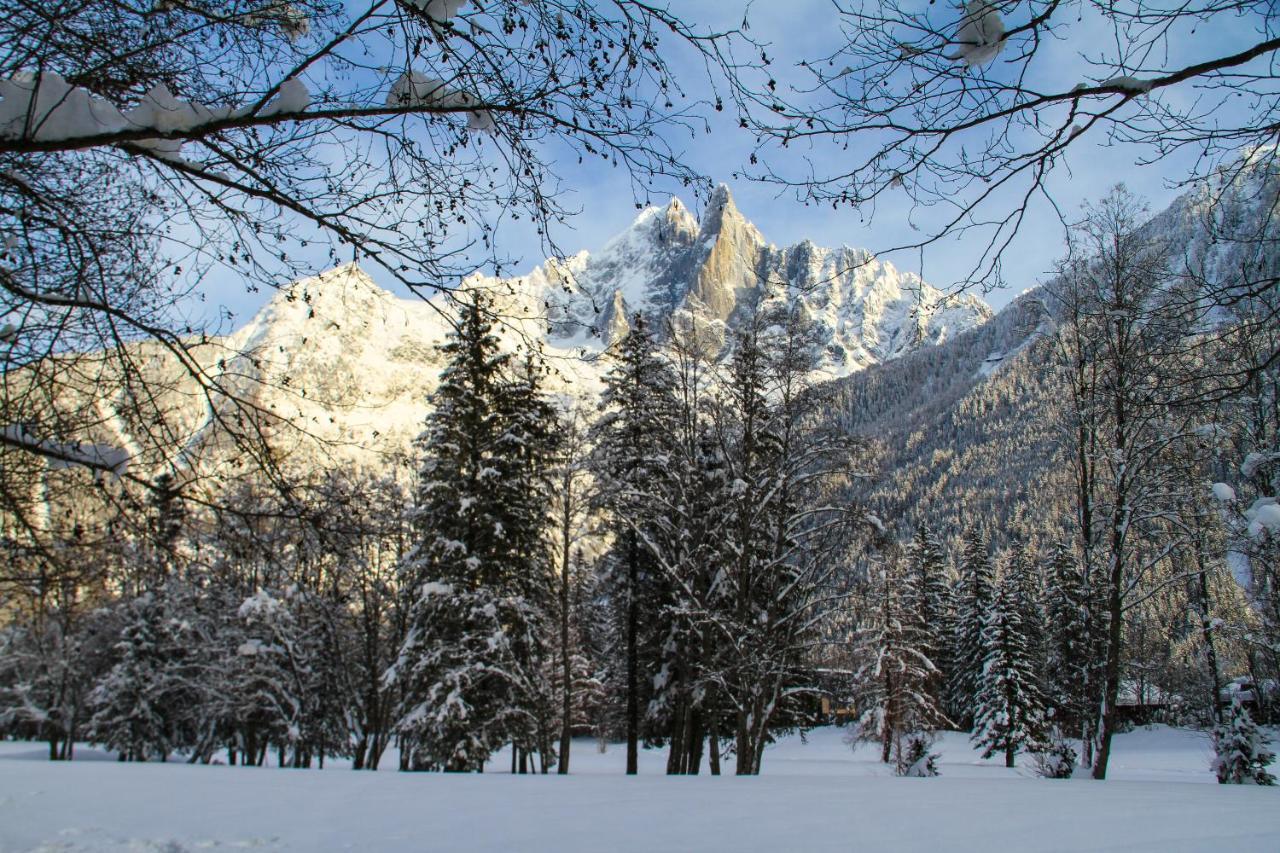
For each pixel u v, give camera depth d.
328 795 9.51
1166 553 16.67
